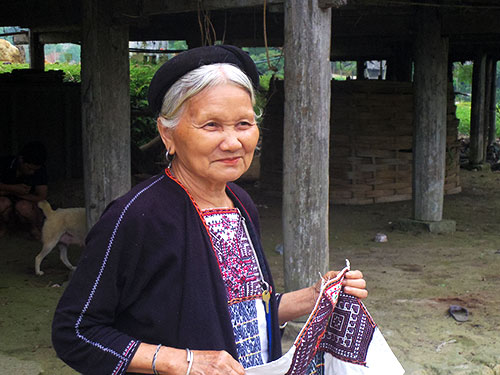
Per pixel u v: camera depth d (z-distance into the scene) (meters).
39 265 5.82
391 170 10.07
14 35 12.15
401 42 11.88
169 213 1.54
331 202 9.94
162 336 1.52
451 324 4.60
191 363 1.45
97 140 5.32
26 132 9.90
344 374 1.89
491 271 6.04
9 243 6.97
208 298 1.52
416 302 5.09
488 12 7.14
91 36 5.19
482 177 13.02
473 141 14.17
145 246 1.50
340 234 7.79
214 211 1.67
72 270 5.82
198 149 1.55
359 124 9.76
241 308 1.64
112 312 1.51
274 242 7.35
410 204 9.83
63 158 10.38
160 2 5.02
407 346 4.19
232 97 1.54
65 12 7.42
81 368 1.49
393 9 7.61
